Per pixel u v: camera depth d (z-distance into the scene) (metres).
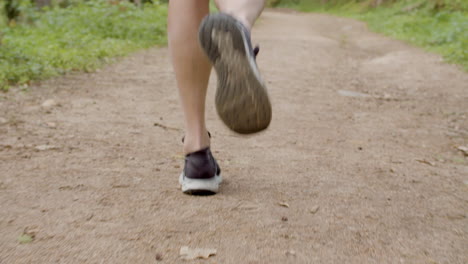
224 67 1.26
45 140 2.67
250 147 2.72
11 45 5.56
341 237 1.55
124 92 4.35
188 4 1.68
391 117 3.80
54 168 2.17
